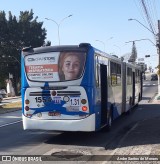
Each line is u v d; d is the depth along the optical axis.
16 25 70.69
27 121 12.69
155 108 26.80
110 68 15.45
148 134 13.77
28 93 12.73
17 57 69.81
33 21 73.06
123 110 19.66
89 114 12.17
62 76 12.35
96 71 12.84
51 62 12.48
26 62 12.80
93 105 12.31
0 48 69.19
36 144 12.29
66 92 12.30
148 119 19.11
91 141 12.87
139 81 28.41
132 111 24.70
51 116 12.43
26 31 71.56
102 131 15.09
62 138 13.52
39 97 12.59
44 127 12.45
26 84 12.76
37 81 12.61
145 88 61.62
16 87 72.31
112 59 15.95
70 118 12.26
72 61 12.33
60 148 11.55
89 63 12.27
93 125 12.28
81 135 14.23
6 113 25.80
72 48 12.37
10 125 17.97
